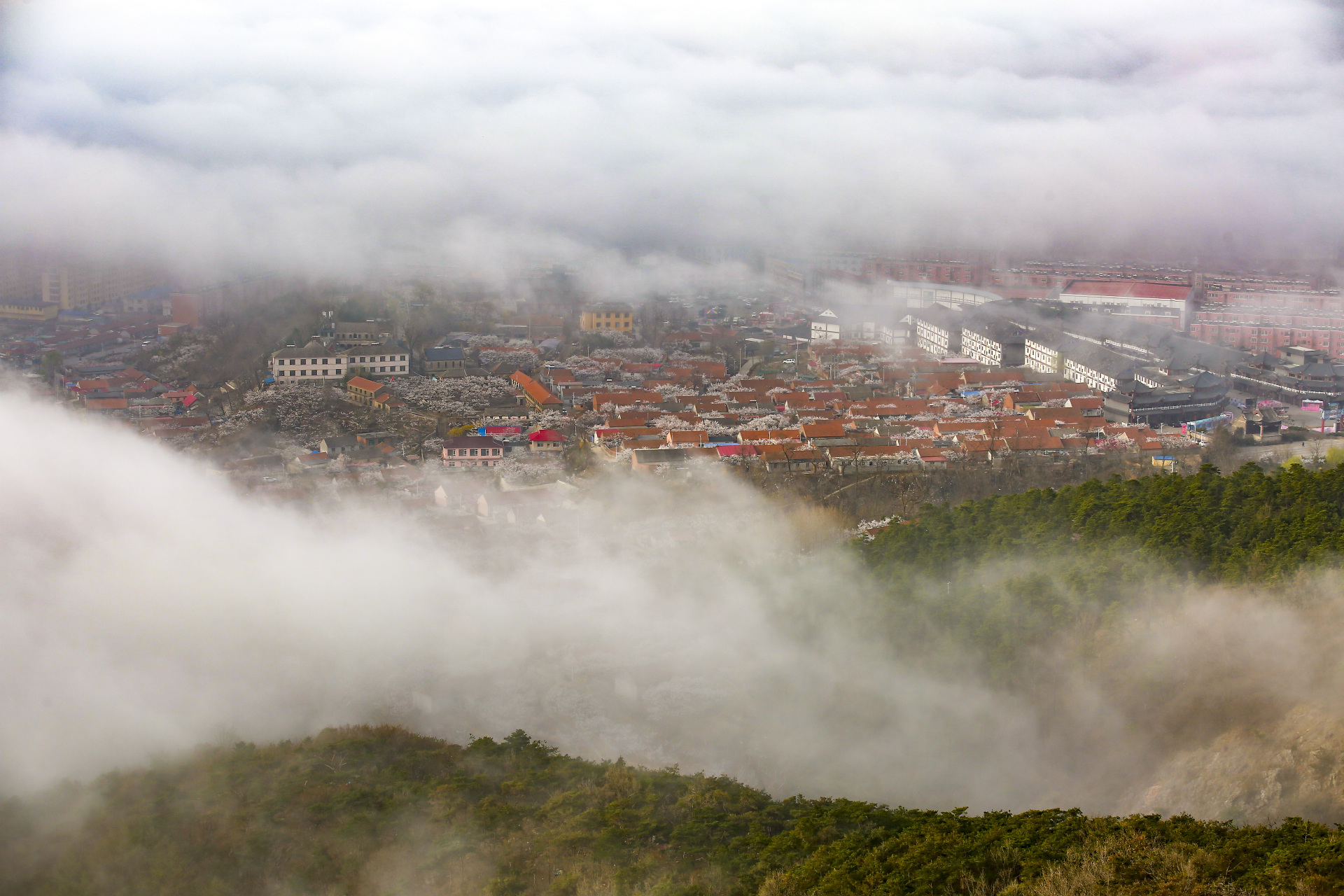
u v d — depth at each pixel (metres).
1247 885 109.00
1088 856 119.62
